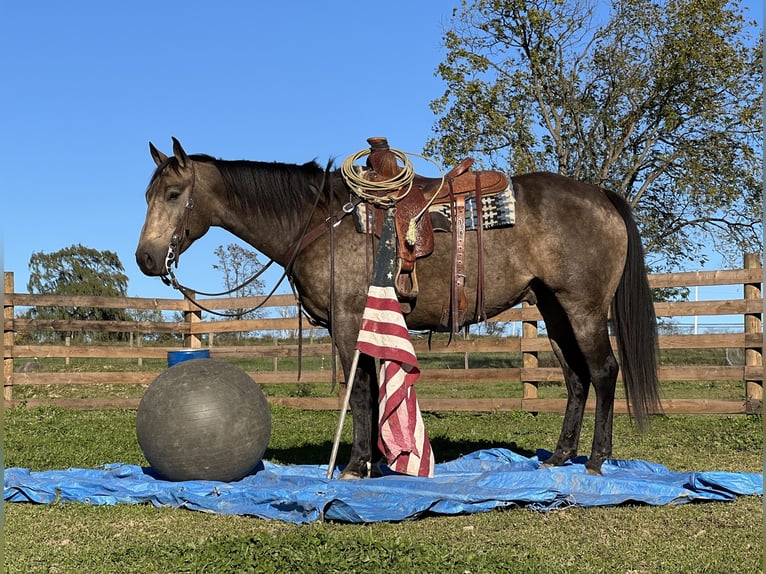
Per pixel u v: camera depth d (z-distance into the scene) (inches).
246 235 215.0
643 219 837.8
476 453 244.5
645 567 138.8
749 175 797.2
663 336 354.9
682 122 826.2
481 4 837.2
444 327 210.2
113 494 198.2
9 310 438.0
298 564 132.6
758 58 791.1
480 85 824.3
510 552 146.3
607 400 209.3
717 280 344.5
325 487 183.3
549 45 827.4
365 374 203.8
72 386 592.7
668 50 800.9
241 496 185.8
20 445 303.6
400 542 144.2
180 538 161.2
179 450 196.1
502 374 385.4
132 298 453.1
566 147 868.6
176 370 206.5
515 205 205.0
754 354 340.8
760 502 187.2
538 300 222.7
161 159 215.0
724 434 312.7
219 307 456.4
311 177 214.7
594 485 192.7
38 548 154.3
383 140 206.7
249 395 205.3
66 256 1405.0
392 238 197.8
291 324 438.0
